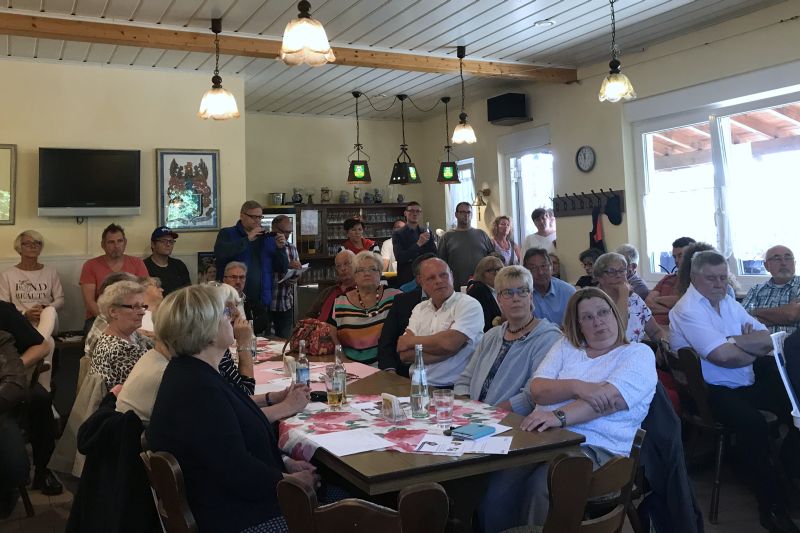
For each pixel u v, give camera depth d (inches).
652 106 231.0
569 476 58.1
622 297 141.2
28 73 216.8
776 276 160.7
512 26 201.3
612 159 245.8
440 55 228.1
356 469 67.6
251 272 221.0
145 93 233.1
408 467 67.7
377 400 99.2
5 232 214.8
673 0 186.2
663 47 224.5
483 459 71.3
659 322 171.6
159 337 75.6
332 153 336.2
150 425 73.4
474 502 80.2
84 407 109.8
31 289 204.5
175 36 188.5
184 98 239.5
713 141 216.4
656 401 91.9
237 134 248.5
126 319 112.4
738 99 205.8
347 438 78.4
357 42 210.5
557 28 205.6
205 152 241.6
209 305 75.5
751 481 115.0
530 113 282.8
